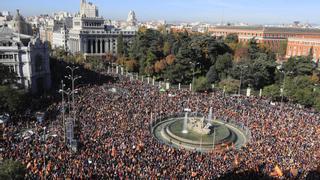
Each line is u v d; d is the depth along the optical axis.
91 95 88.56
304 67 120.38
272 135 63.47
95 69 143.75
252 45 141.50
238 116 78.00
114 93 92.19
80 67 141.62
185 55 125.88
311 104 92.19
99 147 52.94
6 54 97.81
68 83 110.50
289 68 122.69
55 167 44.97
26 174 41.88
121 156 50.00
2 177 35.84
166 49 150.38
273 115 77.44
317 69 126.88
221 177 45.41
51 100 84.44
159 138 69.12
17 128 62.44
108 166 46.38
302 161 51.31
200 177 45.06
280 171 46.59
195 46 130.88
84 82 111.38
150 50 142.50
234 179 45.19
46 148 51.19
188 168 47.62
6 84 83.94
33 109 76.81
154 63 140.25
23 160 46.56
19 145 52.03
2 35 111.56
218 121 80.50
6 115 69.69
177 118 81.50
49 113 72.81
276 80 120.56
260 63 116.88
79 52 187.88
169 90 103.44
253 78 115.00
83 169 44.84
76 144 52.03
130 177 43.72
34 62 103.25
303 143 58.94
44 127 61.25
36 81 105.62
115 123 65.88
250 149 56.16
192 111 83.00
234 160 51.50
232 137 70.88
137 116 72.44
